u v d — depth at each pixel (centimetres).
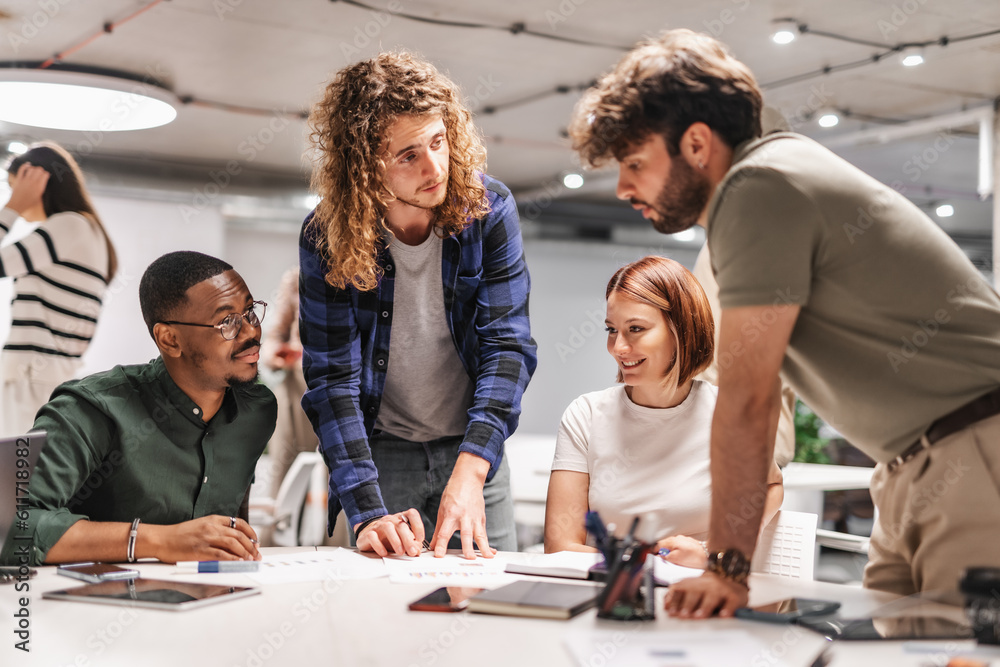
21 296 362
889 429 126
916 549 130
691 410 182
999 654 93
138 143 658
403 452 192
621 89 123
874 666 90
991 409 119
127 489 169
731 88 121
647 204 130
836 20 441
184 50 472
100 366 695
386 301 179
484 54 485
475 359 186
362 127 160
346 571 143
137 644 101
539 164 757
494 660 94
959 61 504
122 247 702
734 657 93
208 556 147
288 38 457
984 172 584
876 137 640
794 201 114
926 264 118
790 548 168
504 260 185
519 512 324
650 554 112
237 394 178
